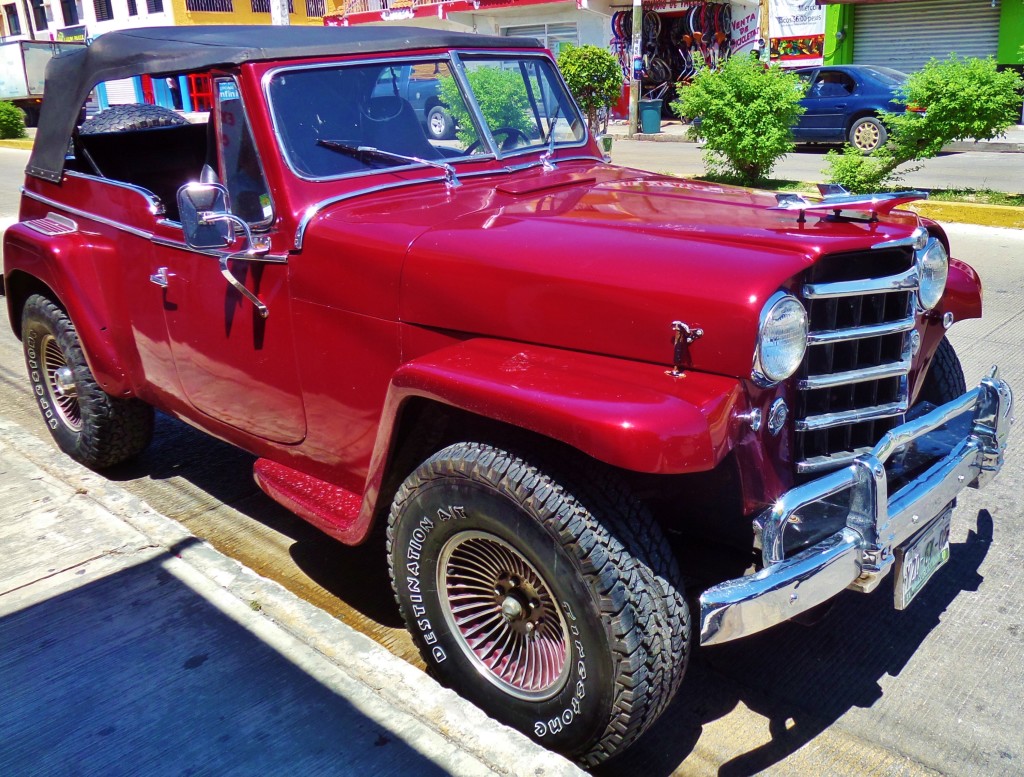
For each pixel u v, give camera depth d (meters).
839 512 2.63
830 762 2.62
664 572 2.31
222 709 2.62
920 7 21.28
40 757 2.47
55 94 4.27
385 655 2.82
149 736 2.54
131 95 4.86
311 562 3.71
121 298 3.86
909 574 2.73
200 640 2.92
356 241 2.87
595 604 2.26
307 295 3.01
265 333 3.19
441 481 2.52
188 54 3.27
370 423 2.98
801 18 23.30
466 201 3.16
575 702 2.38
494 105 3.63
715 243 2.55
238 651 2.87
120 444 4.35
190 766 2.43
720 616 2.21
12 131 24.50
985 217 9.98
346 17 28.56
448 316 2.72
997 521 3.96
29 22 37.03
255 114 3.03
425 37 3.48
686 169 14.66
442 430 2.82
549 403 2.26
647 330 2.41
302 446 3.28
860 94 16.34
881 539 2.44
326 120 3.15
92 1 33.31
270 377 3.25
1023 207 9.96
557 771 2.34
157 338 3.72
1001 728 2.74
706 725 2.78
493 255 2.66
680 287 2.39
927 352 3.30
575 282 2.51
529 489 2.33
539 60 3.92
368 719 2.56
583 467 2.35
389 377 2.88
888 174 11.58
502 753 2.41
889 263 2.73
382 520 3.98
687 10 23.97
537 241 2.69
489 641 2.68
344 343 2.96
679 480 2.58
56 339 4.24
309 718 2.58
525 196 3.26
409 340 2.81
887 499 2.57
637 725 2.33
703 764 2.63
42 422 5.22
